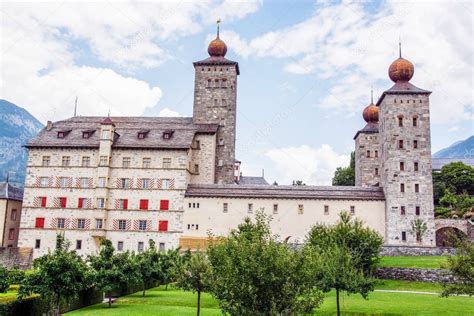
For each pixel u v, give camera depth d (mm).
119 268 44750
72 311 40406
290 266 23766
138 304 45375
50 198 83875
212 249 35938
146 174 83250
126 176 83562
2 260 79188
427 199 77938
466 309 40312
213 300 48000
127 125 91812
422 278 56469
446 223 82875
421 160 79375
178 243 79625
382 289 53906
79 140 85938
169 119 96125
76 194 83500
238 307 23719
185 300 48094
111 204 82875
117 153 84438
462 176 113125
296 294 24188
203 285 37188
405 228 77000
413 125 80625
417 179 78688
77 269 36094
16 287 42219
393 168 79188
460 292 32219
